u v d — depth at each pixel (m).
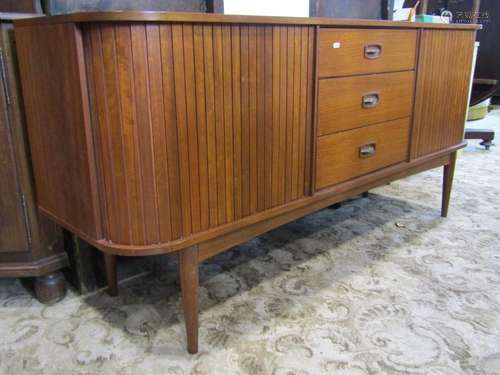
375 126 1.45
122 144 0.90
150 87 0.87
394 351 1.12
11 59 1.14
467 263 1.55
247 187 1.10
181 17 0.86
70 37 0.88
